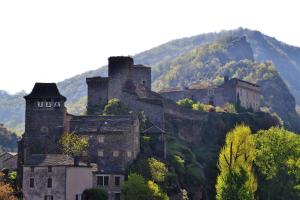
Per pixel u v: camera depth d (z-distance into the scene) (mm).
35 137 184125
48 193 158875
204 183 197125
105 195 164125
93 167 170750
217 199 146250
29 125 184875
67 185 158625
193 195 191000
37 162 161500
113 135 178375
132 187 161250
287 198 188250
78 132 180750
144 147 192875
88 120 185125
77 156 166000
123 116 185750
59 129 184000
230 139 155500
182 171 193125
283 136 192375
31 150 182625
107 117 186000
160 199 161625
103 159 177875
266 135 195500
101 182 172250
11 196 151625
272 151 190250
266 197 191875
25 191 159875
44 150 182875
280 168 188750
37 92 186250
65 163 160500
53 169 159500
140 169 177750
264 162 189875
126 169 176750
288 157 189125
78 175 161875
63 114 184750
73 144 177625
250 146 155125
